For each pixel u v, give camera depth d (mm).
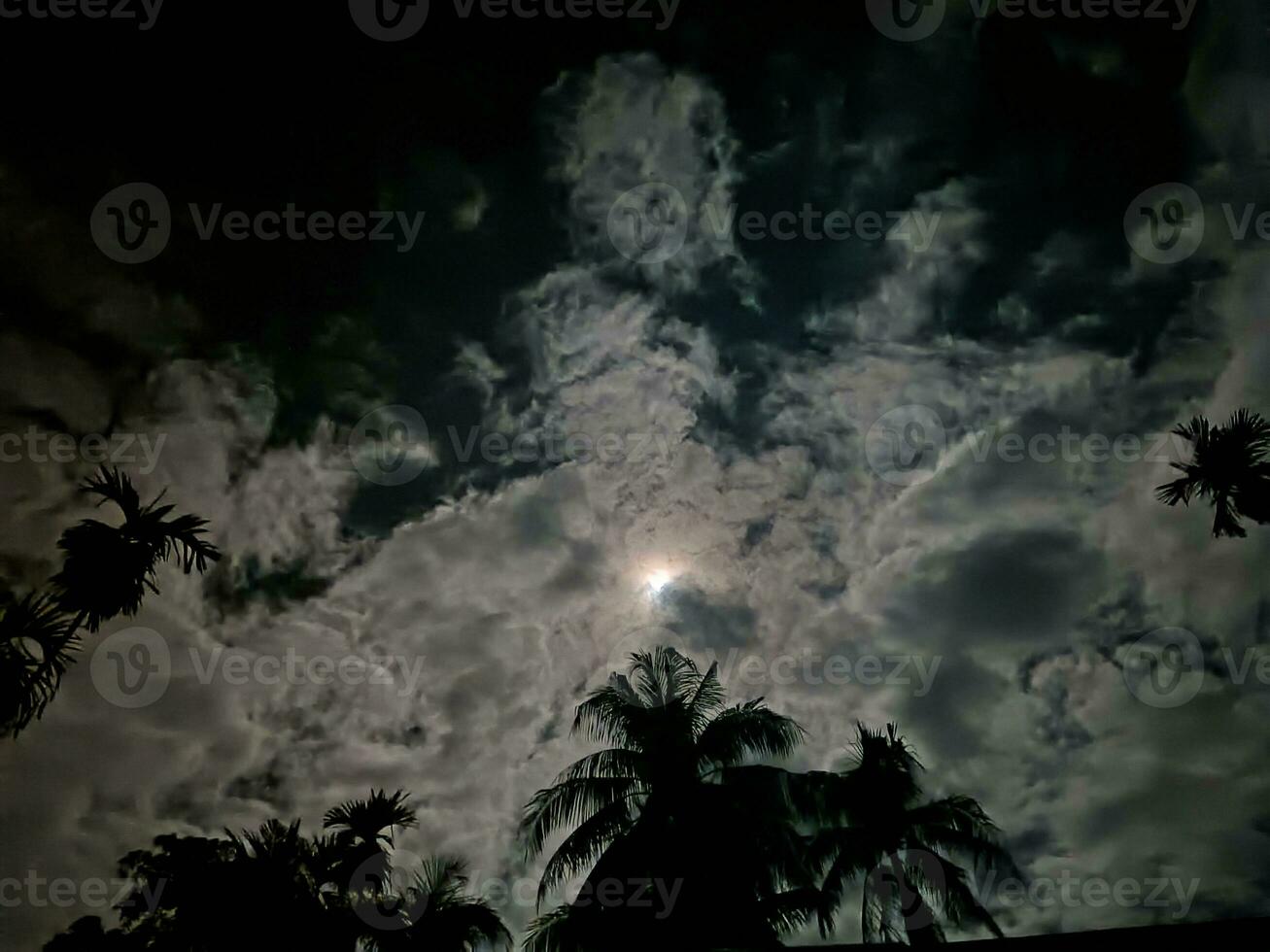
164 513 5789
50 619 5367
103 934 10836
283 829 12289
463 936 14766
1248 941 9961
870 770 17688
